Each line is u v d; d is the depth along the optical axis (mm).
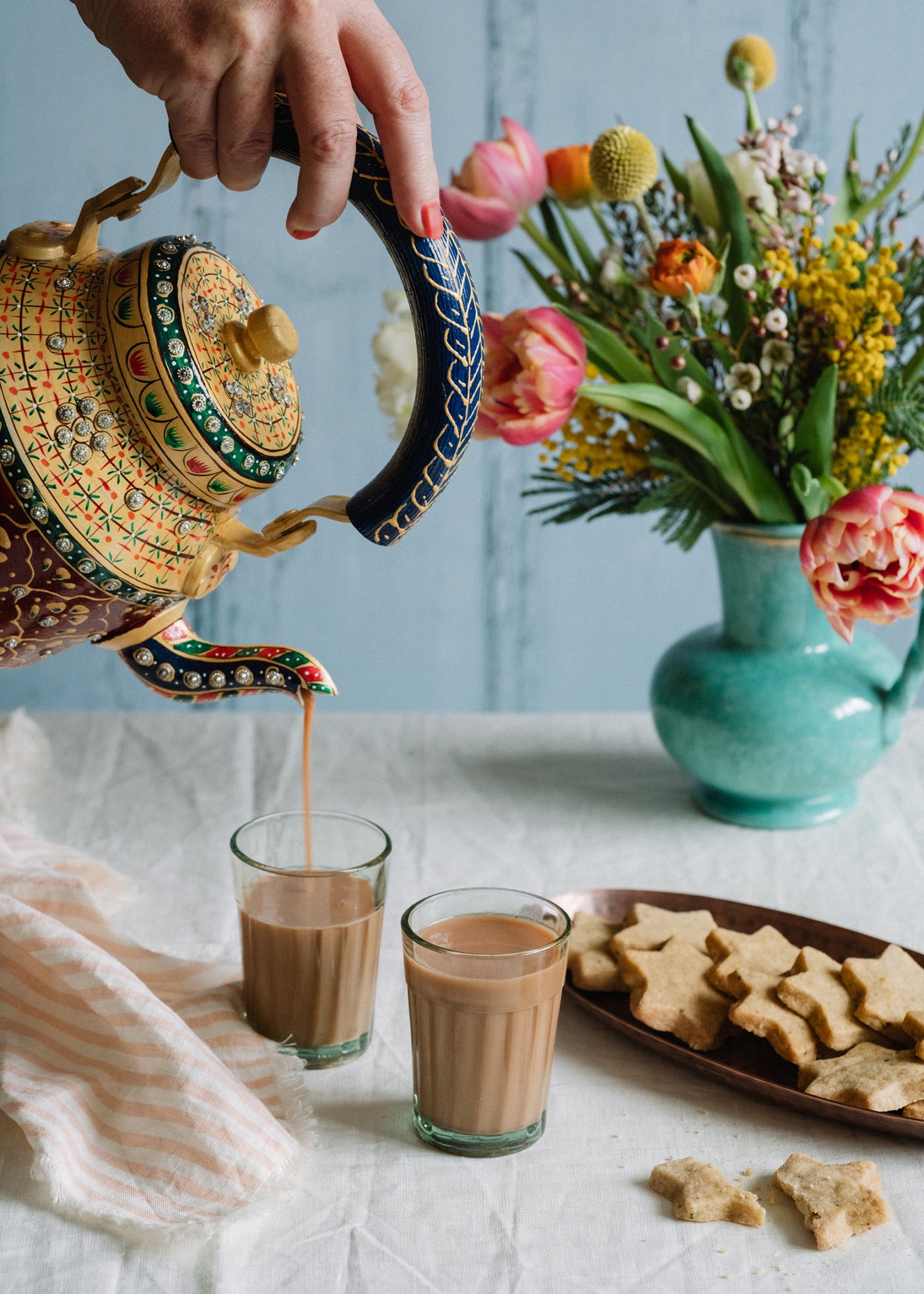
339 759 1146
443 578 1927
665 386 951
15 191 1755
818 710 948
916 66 1739
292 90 522
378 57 526
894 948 737
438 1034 622
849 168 980
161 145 1746
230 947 827
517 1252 573
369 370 1836
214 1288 546
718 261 872
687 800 1064
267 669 605
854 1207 586
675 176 995
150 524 551
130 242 1796
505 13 1715
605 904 846
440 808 1045
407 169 528
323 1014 703
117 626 598
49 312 528
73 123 1730
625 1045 730
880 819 1023
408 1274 559
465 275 535
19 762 1066
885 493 795
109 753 1146
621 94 1747
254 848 753
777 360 884
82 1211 583
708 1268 563
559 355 838
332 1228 586
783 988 690
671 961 741
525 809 1046
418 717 1251
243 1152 605
